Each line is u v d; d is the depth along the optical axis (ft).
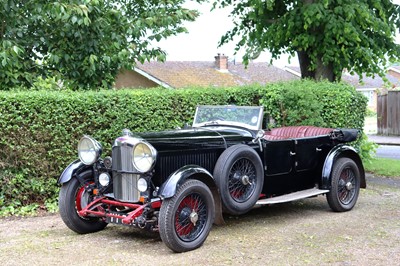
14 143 24.34
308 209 25.68
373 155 44.55
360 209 25.54
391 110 76.18
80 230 20.75
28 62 31.96
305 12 38.73
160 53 34.50
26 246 19.12
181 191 18.06
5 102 23.94
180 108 28.86
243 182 20.74
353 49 40.98
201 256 17.80
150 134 20.56
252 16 44.47
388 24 42.83
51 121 25.02
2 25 31.14
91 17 32.01
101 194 20.34
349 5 39.11
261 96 33.14
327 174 24.21
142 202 18.78
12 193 24.75
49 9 29.86
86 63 32.81
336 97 33.88
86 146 20.42
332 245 19.08
